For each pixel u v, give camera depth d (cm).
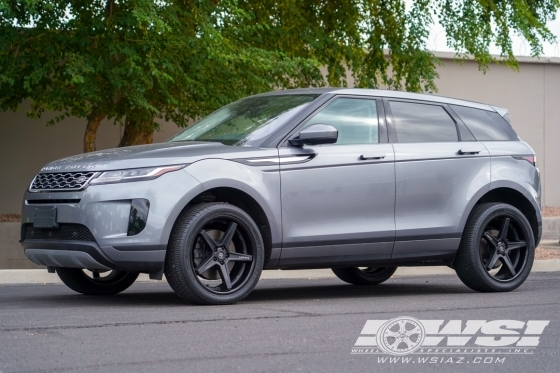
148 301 684
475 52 1501
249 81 1284
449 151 754
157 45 1159
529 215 813
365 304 660
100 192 614
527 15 1462
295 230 672
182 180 626
